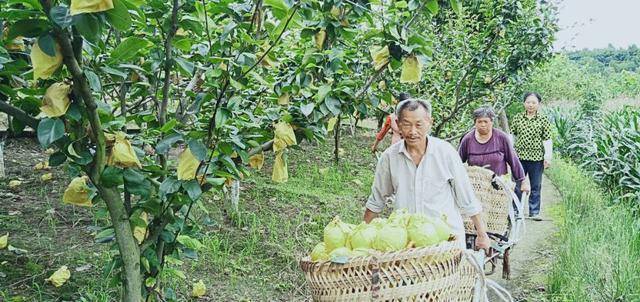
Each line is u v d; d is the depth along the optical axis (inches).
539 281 223.5
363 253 100.3
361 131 524.7
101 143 99.7
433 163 146.3
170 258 136.4
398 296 96.4
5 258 182.7
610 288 201.2
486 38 356.8
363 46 177.8
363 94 140.4
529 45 364.5
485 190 191.6
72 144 100.9
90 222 220.5
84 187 115.7
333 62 135.1
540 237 284.4
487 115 222.8
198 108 121.7
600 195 359.6
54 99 91.8
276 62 127.4
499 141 225.1
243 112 125.4
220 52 127.4
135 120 125.2
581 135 557.0
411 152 147.4
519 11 343.9
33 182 258.1
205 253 212.5
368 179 351.9
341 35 138.4
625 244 236.8
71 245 199.2
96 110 96.0
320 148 426.0
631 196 330.0
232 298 187.3
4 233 201.6
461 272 103.5
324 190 318.0
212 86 117.5
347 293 98.0
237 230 240.2
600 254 220.8
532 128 307.0
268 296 193.0
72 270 181.5
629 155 393.1
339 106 133.2
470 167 194.2
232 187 249.6
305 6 125.9
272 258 220.1
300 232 249.3
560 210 336.2
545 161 307.3
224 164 120.5
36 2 85.4
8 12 85.4
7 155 295.7
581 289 196.2
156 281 135.9
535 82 751.1
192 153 108.3
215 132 115.6
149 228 123.3
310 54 135.8
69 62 89.4
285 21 122.3
